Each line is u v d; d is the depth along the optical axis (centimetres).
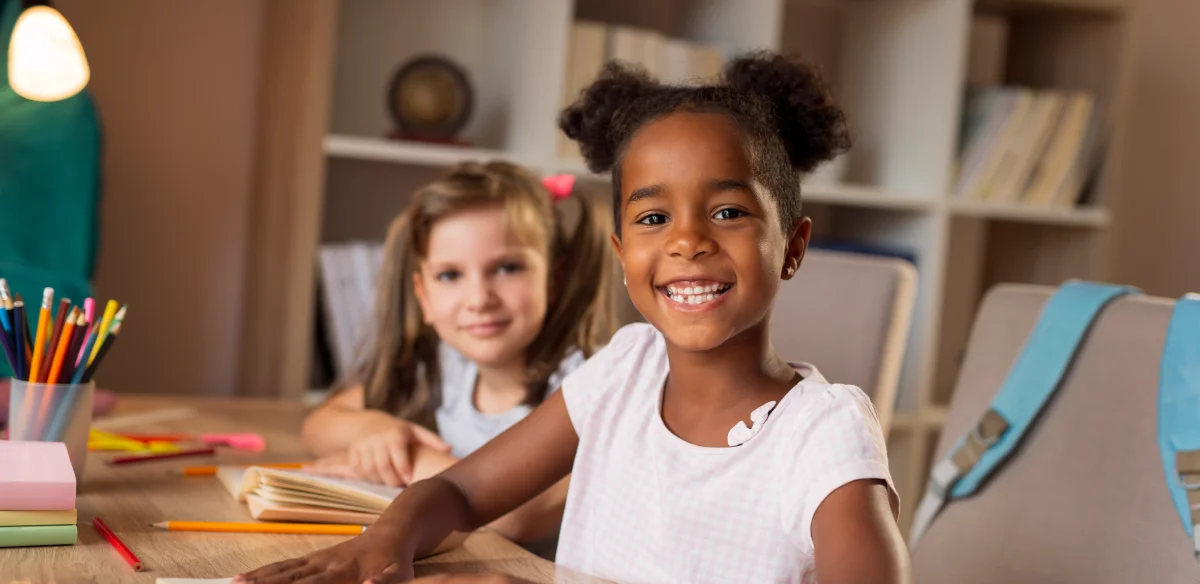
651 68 216
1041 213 244
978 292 284
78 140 177
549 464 99
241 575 79
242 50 221
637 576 88
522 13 219
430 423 144
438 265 136
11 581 77
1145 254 289
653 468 90
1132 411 105
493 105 231
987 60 275
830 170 235
